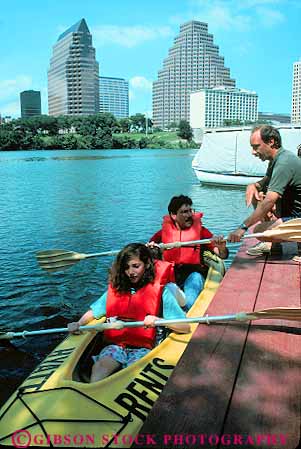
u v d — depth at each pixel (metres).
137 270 3.57
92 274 7.97
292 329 2.93
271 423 1.95
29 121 118.81
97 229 12.18
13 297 6.90
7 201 17.83
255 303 3.35
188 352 2.62
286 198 4.32
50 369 3.40
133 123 143.88
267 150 4.29
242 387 2.23
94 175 31.52
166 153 81.31
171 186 23.94
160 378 3.14
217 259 6.06
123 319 3.67
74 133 125.75
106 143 107.88
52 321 6.10
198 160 23.73
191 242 5.03
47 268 5.41
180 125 125.62
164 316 3.60
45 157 62.44
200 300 4.56
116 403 2.89
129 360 3.44
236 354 2.58
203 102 131.75
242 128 22.05
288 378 2.31
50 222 13.17
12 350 5.27
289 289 3.63
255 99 140.88
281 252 4.77
